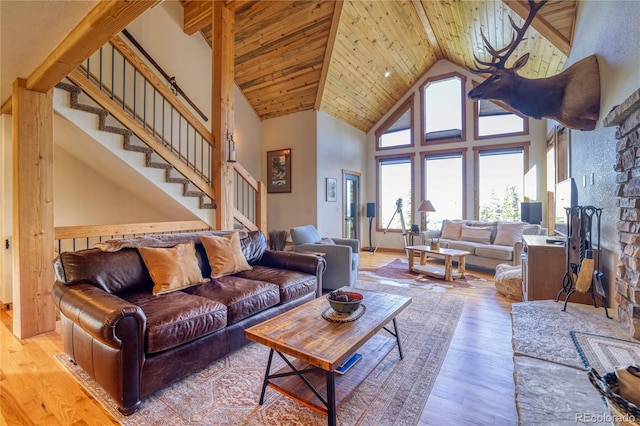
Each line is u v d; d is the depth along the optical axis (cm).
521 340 175
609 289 244
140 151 327
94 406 173
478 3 414
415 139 712
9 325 287
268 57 539
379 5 462
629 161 189
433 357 227
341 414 166
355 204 746
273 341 160
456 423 160
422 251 488
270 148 660
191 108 525
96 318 164
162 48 485
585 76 271
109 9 151
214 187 396
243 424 159
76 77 284
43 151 264
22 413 168
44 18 167
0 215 327
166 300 212
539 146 588
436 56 664
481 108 646
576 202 303
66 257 212
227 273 286
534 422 108
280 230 590
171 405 174
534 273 298
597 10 264
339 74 548
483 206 646
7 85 266
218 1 388
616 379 102
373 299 226
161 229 347
